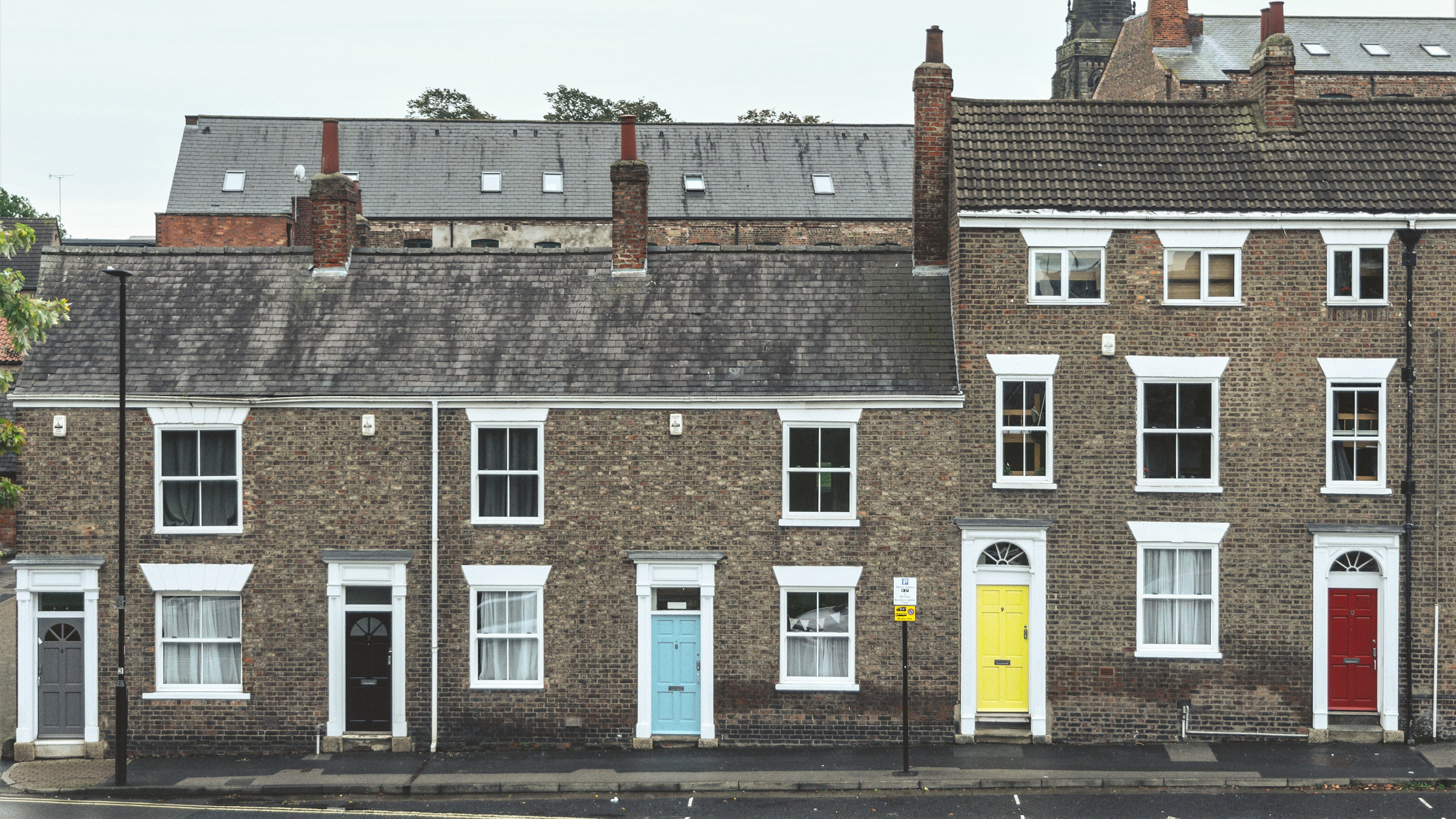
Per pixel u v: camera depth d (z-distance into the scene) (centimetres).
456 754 2216
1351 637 2209
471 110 6247
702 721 2234
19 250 5903
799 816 1872
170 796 2022
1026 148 2320
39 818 1894
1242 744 2191
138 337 2344
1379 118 2355
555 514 2247
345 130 4928
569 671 2242
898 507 2233
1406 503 2186
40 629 2241
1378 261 2208
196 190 4694
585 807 1942
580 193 4841
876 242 4894
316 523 2248
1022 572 2233
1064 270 2225
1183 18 4925
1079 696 2219
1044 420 2233
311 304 2419
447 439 2248
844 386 2239
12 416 4294
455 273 2478
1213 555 2214
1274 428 2205
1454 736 2189
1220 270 2223
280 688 2244
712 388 2242
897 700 2231
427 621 2244
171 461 2259
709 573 2230
